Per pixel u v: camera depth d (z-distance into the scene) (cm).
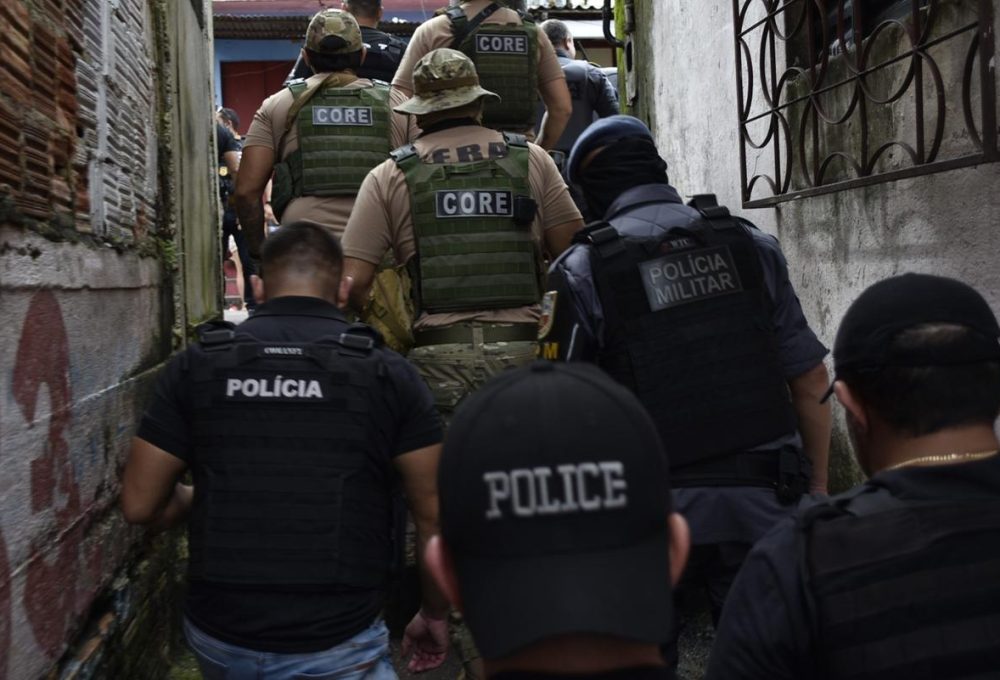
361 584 262
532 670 114
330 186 509
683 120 741
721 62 649
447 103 412
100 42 361
